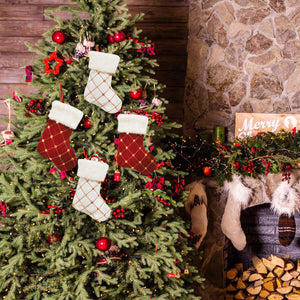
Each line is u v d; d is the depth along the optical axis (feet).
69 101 6.13
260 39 8.79
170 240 6.29
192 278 7.20
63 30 6.04
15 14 9.07
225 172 8.30
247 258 9.33
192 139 9.11
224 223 8.67
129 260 6.30
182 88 9.24
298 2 8.65
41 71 6.26
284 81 8.79
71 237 5.85
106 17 6.06
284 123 8.64
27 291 5.80
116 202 6.07
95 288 5.77
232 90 8.93
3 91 9.18
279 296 9.09
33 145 6.11
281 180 8.52
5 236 5.93
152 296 6.38
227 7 8.84
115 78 6.12
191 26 9.01
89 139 5.99
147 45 6.42
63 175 5.88
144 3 9.07
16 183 5.87
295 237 9.14
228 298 9.21
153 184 6.41
